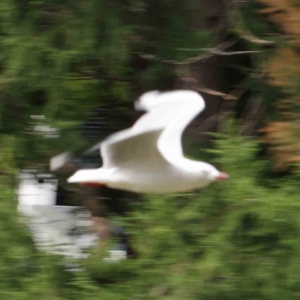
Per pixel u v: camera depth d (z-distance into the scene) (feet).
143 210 35.60
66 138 38.19
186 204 34.58
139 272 34.19
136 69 39.47
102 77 39.14
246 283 32.65
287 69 31.83
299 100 31.63
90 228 39.32
